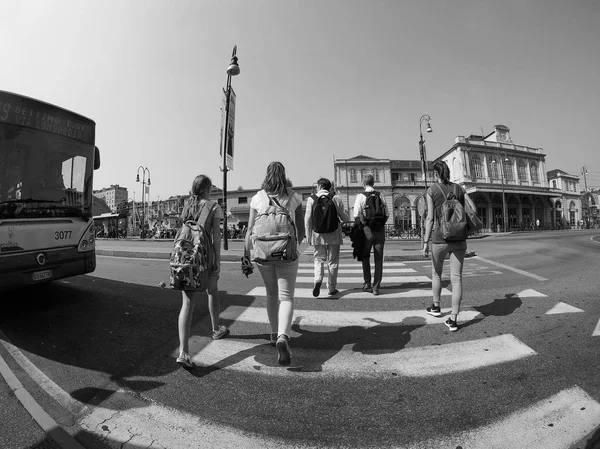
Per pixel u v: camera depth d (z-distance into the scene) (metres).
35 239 4.20
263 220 2.75
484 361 2.79
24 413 2.16
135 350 3.16
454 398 2.26
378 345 3.20
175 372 2.70
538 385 2.39
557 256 9.84
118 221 36.34
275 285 3.06
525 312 4.06
